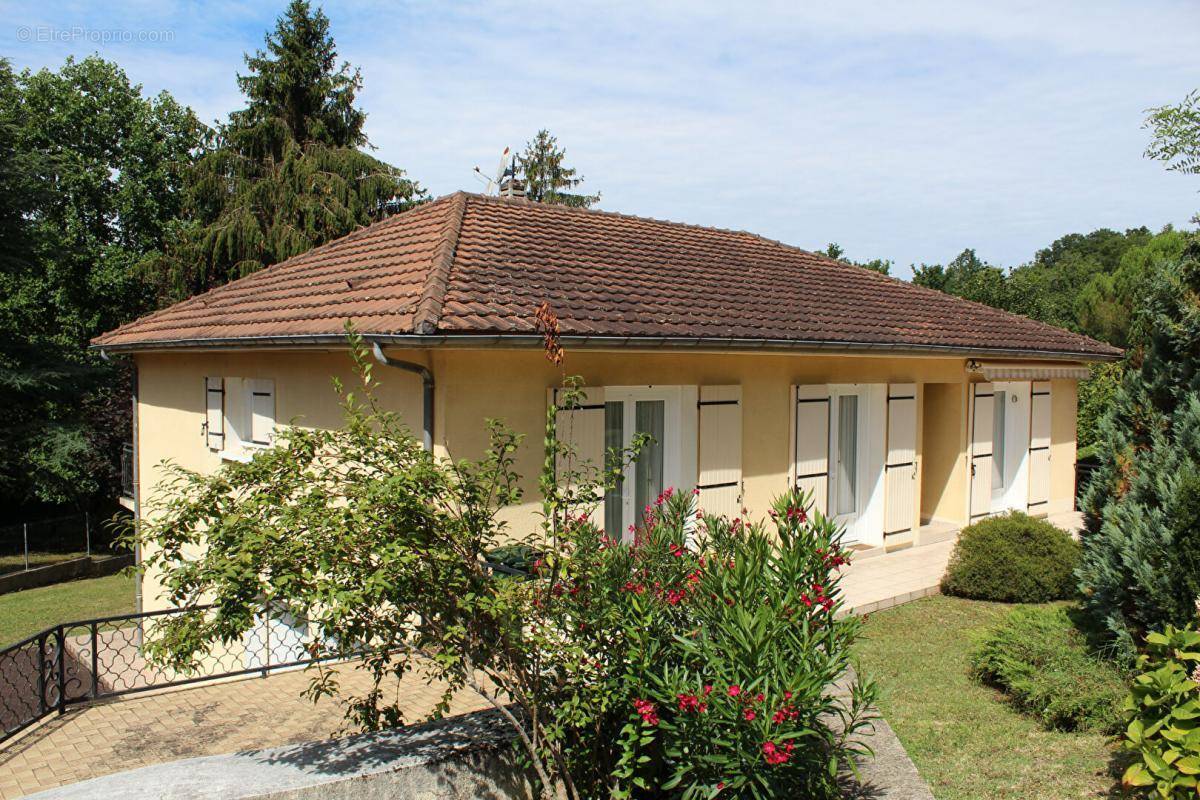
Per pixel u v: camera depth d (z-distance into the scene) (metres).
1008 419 15.52
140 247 33.28
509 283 9.20
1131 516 6.48
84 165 32.62
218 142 32.66
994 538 10.56
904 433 12.91
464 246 10.30
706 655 4.61
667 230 15.19
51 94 32.28
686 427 10.14
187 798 4.09
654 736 4.84
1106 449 7.20
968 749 6.16
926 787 5.26
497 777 4.83
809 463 11.62
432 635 4.52
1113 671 6.56
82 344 29.92
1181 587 6.02
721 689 4.43
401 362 7.63
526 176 41.16
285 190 29.69
